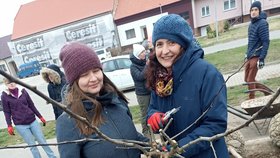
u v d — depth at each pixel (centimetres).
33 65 3600
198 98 174
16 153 673
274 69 901
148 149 157
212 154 178
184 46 178
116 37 3616
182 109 180
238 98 666
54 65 479
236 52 1430
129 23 3578
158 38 177
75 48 171
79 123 166
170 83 183
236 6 3409
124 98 207
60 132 170
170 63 181
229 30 2758
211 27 2734
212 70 172
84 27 3662
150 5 3528
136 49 473
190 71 175
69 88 178
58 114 477
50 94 475
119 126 183
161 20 177
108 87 190
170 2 3453
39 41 3900
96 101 171
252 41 545
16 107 482
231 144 328
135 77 473
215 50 1722
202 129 167
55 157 529
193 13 3428
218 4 3434
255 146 350
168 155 139
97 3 3750
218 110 166
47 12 4041
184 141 165
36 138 508
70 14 3838
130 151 183
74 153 167
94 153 169
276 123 334
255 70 552
